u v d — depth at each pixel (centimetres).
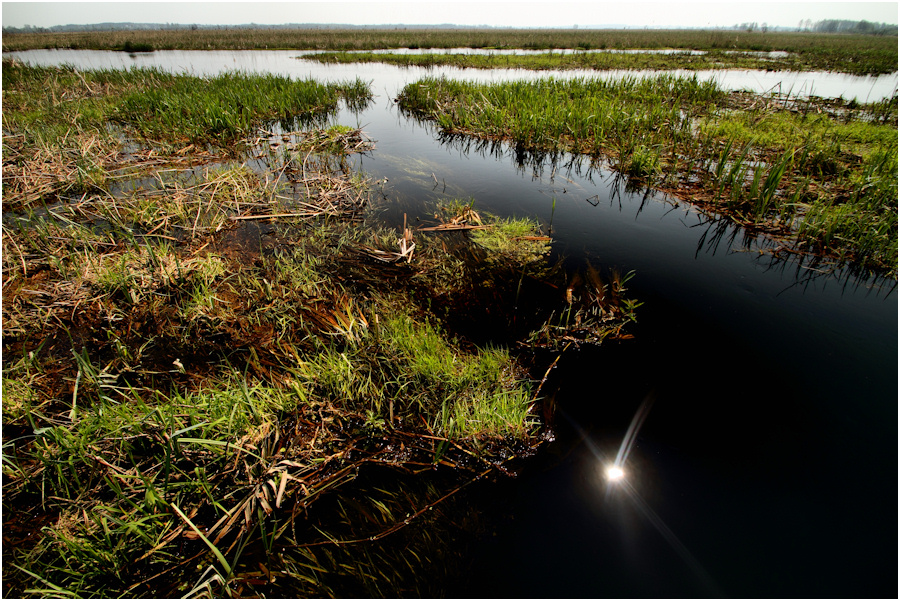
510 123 822
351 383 249
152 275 344
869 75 1675
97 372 258
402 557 176
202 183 532
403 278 366
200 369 268
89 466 202
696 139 722
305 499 197
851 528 176
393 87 1438
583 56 2125
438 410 240
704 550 171
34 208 479
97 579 167
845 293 338
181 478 199
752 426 225
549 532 181
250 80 1162
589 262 391
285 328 298
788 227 439
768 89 1309
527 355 283
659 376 261
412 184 598
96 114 841
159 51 3005
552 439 225
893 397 238
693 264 385
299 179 581
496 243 419
